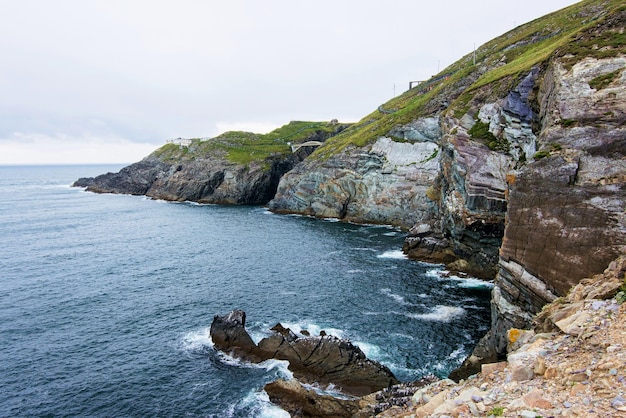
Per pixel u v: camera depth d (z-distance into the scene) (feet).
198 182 447.01
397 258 197.26
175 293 151.12
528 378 37.04
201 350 108.06
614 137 83.97
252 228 283.38
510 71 183.52
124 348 109.70
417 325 120.26
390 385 87.61
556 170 83.15
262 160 453.99
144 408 84.64
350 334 114.83
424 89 417.08
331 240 240.73
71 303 141.18
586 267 70.74
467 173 164.66
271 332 116.37
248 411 82.23
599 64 97.96
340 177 321.73
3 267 185.06
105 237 254.88
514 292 86.12
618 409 27.84
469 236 168.45
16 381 94.58
